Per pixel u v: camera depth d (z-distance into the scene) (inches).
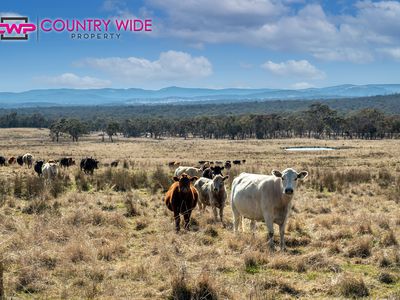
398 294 287.9
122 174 932.6
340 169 1397.6
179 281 295.0
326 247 407.8
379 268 350.0
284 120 5999.0
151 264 344.2
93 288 295.1
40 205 588.4
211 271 329.1
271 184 407.8
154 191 786.8
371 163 1747.0
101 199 674.2
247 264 351.3
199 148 3666.3
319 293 298.5
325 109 5925.2
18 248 381.1
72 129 5521.7
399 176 1037.8
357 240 402.0
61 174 1005.2
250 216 442.0
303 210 625.0
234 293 287.0
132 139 6205.7
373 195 797.2
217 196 538.3
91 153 2950.3
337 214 562.6
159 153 2987.2
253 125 5905.5
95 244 397.7
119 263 356.5
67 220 489.7
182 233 458.6
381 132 5295.3
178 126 6934.1
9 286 296.4
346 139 5251.0
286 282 307.9
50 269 337.4
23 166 1459.2
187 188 474.6
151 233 468.8
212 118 6953.7
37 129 7598.4
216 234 466.0
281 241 408.5
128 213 569.9
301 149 3299.7
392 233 424.5
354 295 291.3
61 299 282.8
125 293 292.5
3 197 649.0
